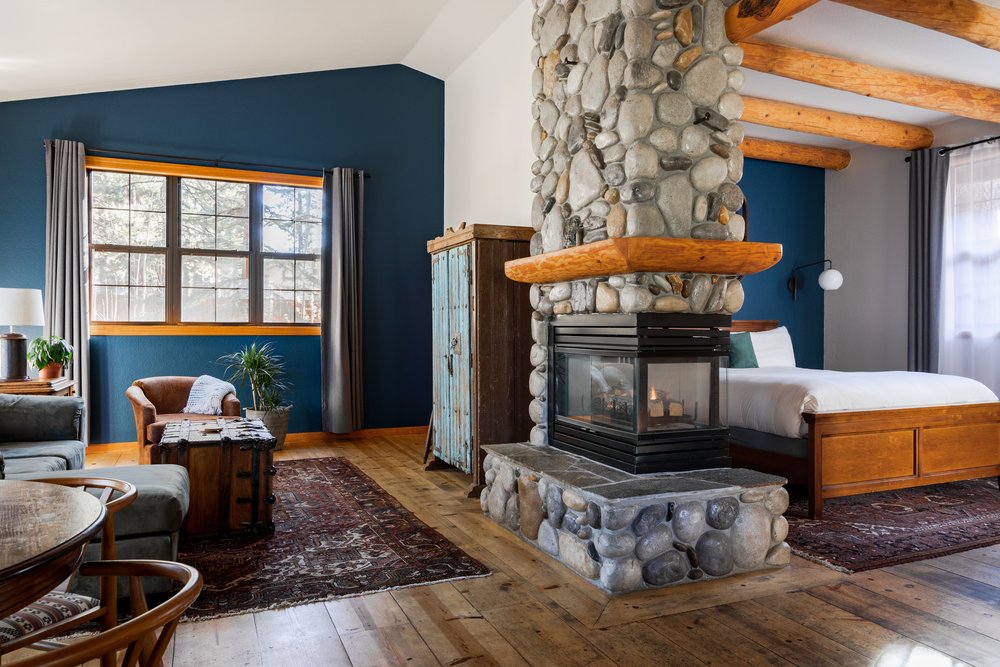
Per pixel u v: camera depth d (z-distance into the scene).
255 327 6.16
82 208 5.52
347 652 2.21
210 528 3.37
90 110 5.64
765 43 4.47
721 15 3.15
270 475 3.46
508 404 4.43
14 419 3.89
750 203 7.05
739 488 2.90
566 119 3.63
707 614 2.51
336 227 6.25
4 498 1.53
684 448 3.11
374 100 6.56
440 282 4.98
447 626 2.40
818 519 3.78
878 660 2.15
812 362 7.39
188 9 4.45
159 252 5.93
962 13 3.65
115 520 2.53
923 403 4.25
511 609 2.55
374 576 2.87
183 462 3.32
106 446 5.71
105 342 5.70
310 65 6.11
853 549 3.23
